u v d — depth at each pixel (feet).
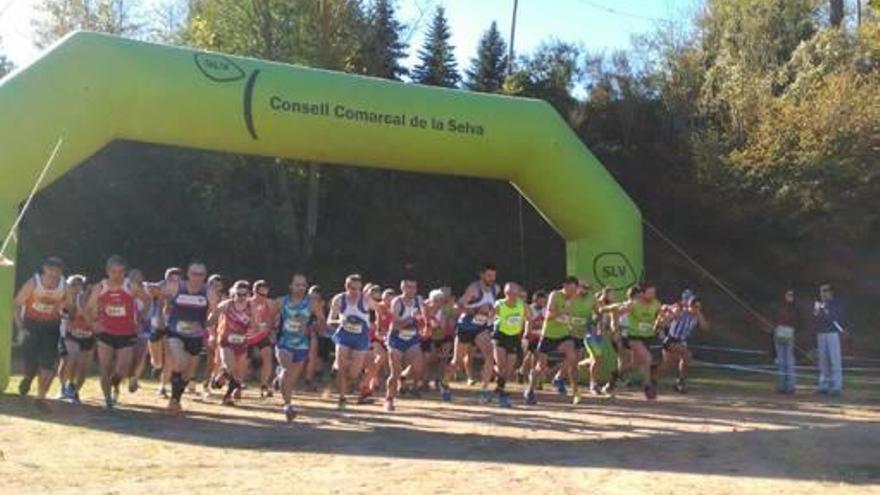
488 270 43.80
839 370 51.34
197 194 85.92
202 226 83.61
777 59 111.96
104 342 35.58
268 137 46.78
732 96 103.76
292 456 26.30
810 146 94.07
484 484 22.43
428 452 27.53
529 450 28.12
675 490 21.83
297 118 46.70
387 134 49.11
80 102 41.55
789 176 95.30
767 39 111.86
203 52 46.14
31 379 36.96
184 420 33.60
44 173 39.42
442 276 102.42
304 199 101.14
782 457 26.84
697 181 102.06
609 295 49.03
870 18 105.09
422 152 50.60
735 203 99.55
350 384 49.16
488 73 138.51
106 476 22.82
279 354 34.35
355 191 104.12
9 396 37.65
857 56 102.06
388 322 41.24
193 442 28.53
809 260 102.58
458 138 50.85
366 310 38.68
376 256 101.65
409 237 103.14
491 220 106.42
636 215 55.88
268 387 42.70
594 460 26.27
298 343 34.42
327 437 30.30
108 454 25.94
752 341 98.22
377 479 22.93
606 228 54.75
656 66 114.21
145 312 41.04
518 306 41.47
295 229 94.22
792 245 102.83
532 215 105.60
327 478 22.99
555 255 104.68
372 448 28.14
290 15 87.71
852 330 96.58
